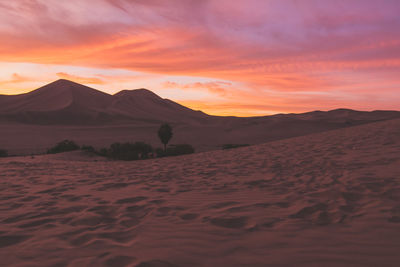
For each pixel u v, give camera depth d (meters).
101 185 5.63
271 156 8.91
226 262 2.11
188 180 5.91
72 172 7.87
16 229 3.05
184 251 2.34
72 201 4.32
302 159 7.67
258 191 4.55
